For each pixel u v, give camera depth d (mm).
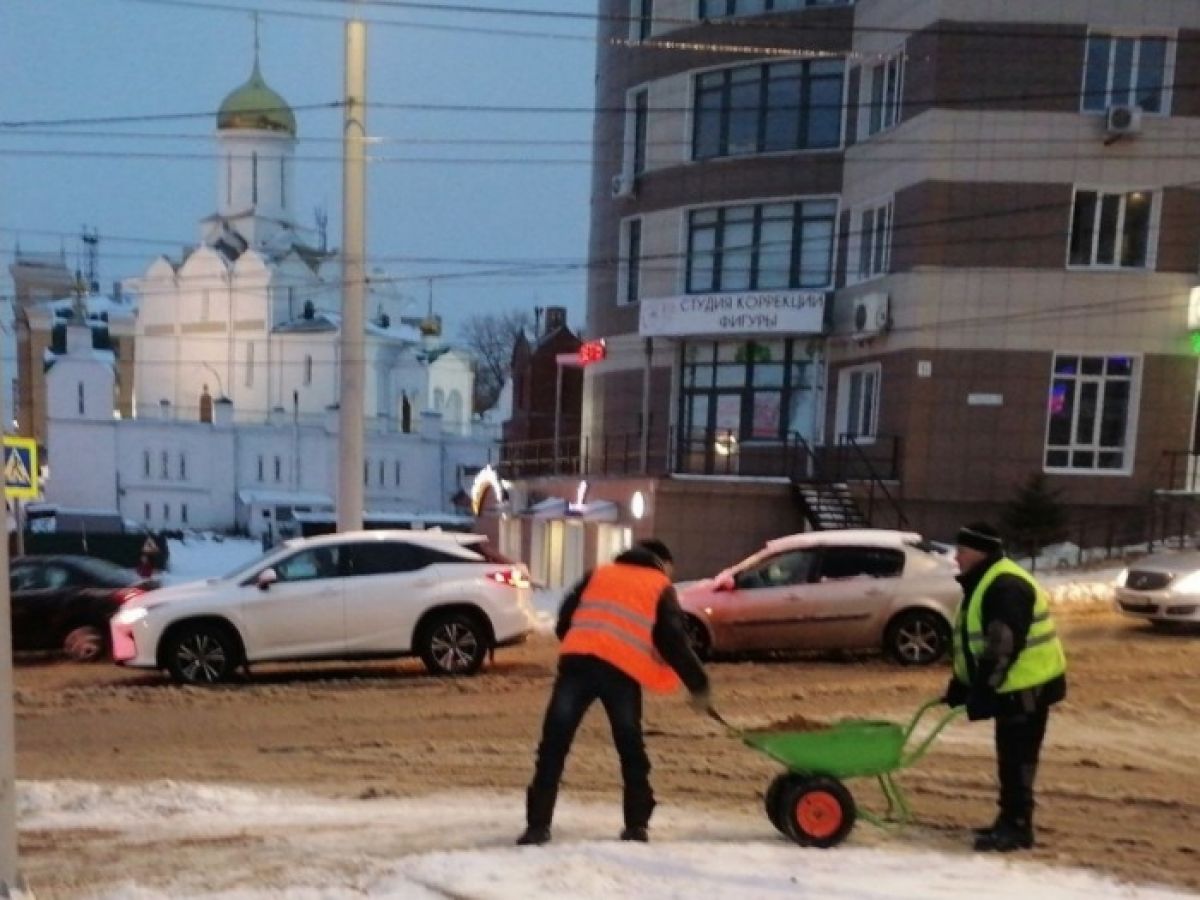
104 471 59438
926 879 4949
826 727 5961
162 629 11633
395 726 9633
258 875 4973
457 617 12062
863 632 12461
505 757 8508
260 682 11766
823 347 24297
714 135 25750
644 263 26750
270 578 11883
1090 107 21219
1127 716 9438
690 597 12695
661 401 26469
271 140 67938
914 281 21453
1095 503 21203
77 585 14008
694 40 25641
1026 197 21172
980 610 5617
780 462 24578
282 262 64625
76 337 60312
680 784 7508
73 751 8820
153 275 65250
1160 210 21047
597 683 5492
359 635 11875
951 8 21125
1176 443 21141
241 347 63469
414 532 12539
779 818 5590
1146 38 21094
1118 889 4984
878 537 12852
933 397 21391
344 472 15406
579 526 24781
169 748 8898
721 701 10344
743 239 25422
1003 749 5777
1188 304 21031
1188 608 13133
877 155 22969
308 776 7930
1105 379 21359
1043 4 20984
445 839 5746
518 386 44688
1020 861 5504
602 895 4539
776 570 12797
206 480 59875
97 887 4836
